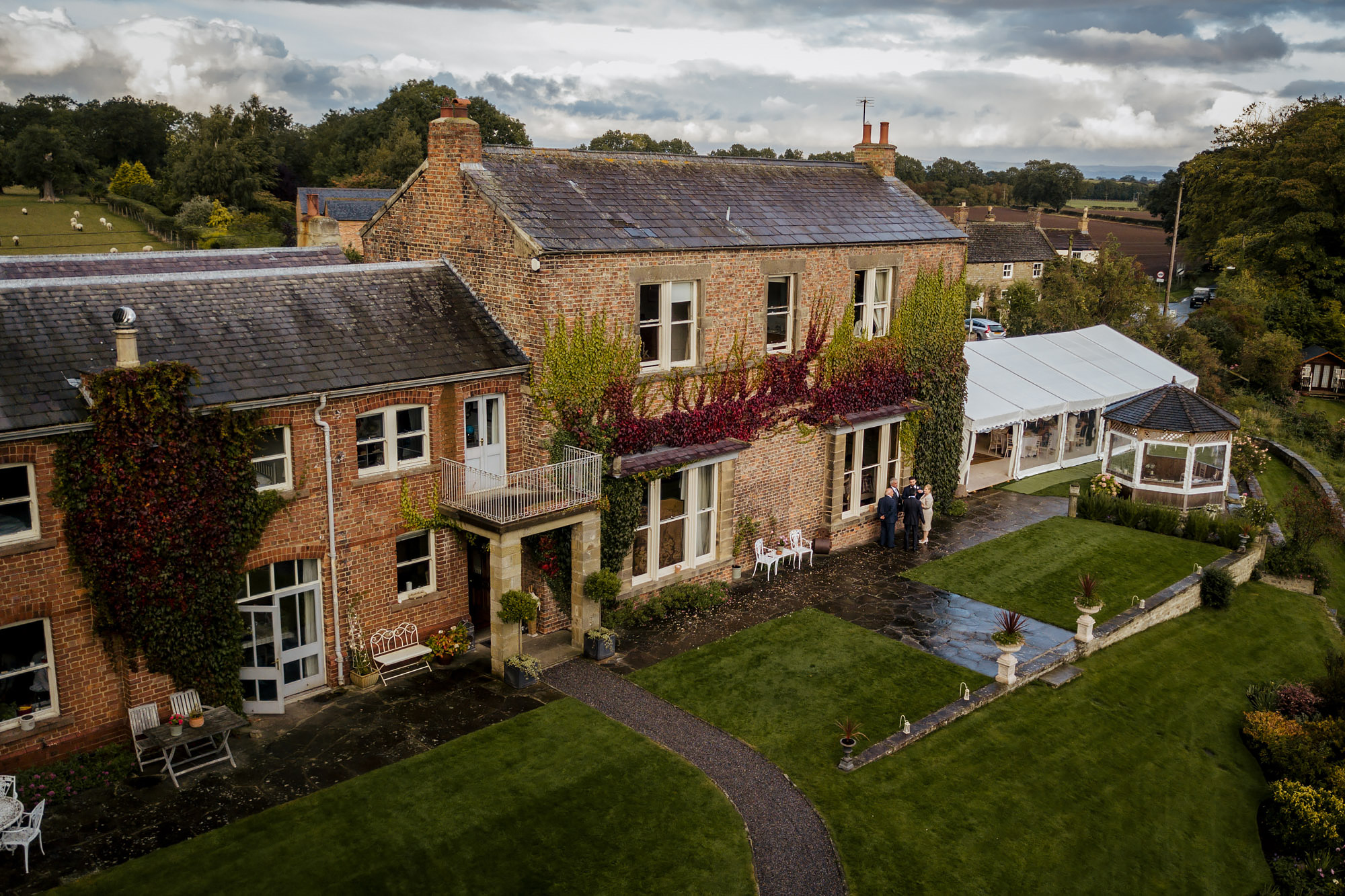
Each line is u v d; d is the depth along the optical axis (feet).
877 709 58.03
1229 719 64.54
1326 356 190.08
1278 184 211.00
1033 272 249.75
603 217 67.05
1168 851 49.75
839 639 67.41
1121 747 58.39
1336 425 161.07
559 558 65.05
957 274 92.58
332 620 57.67
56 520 45.88
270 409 52.26
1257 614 82.48
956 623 70.90
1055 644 68.44
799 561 81.46
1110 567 83.56
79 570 46.91
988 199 499.51
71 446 45.55
